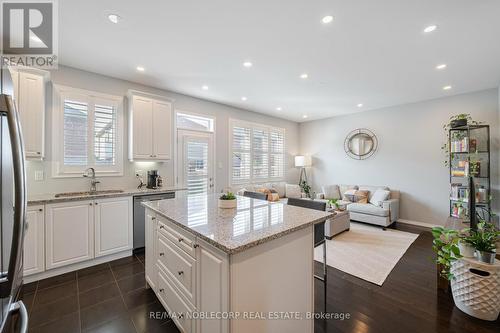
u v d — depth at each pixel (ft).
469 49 8.81
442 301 6.97
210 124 16.20
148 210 7.44
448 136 14.43
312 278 5.49
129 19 7.02
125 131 11.91
